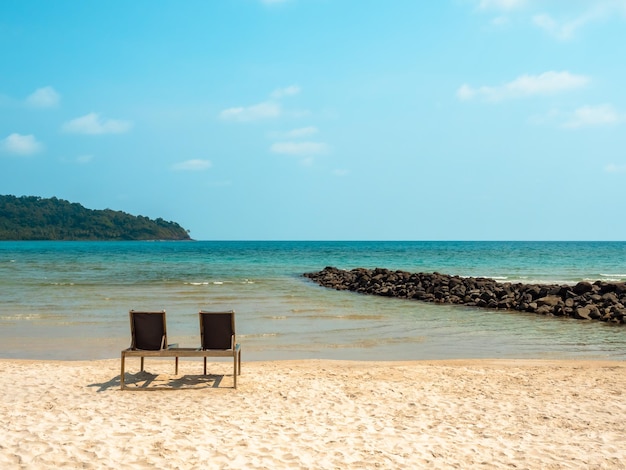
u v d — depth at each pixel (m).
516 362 12.55
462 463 6.35
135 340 9.89
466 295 28.20
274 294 29.30
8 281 35.66
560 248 135.62
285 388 9.67
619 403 8.93
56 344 14.66
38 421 7.50
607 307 23.25
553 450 6.77
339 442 6.92
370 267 57.56
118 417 7.78
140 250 118.75
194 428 7.33
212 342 9.95
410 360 13.18
